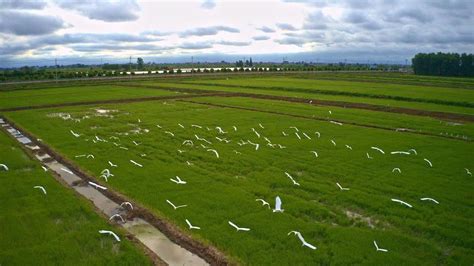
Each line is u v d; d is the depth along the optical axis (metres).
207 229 15.07
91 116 41.78
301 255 13.11
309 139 29.97
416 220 15.77
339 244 13.82
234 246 13.77
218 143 28.94
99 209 17.36
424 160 24.03
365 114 41.75
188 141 29.41
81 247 13.81
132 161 24.14
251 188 19.36
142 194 18.73
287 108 46.31
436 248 13.58
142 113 43.47
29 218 16.05
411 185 19.69
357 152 25.98
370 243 13.90
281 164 23.38
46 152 27.38
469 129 34.31
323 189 19.17
